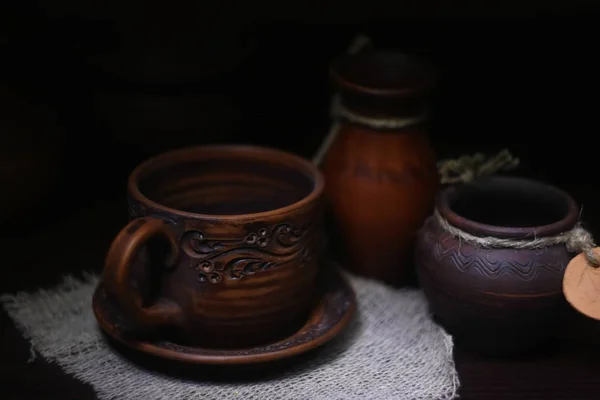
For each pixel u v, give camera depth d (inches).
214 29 26.8
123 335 21.5
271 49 29.2
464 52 30.3
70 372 21.9
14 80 25.4
